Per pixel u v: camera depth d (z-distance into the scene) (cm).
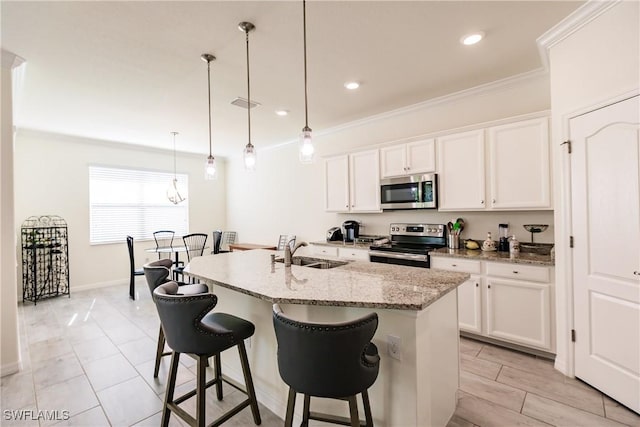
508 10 202
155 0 184
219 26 213
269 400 202
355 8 196
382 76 296
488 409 193
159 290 173
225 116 407
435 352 164
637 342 183
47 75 280
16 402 207
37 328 339
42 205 473
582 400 199
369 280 183
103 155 537
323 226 502
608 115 193
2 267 241
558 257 233
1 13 192
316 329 117
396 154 366
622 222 188
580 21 206
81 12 194
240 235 677
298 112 399
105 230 538
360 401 161
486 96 326
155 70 275
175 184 569
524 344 258
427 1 191
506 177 286
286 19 207
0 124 239
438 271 210
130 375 242
